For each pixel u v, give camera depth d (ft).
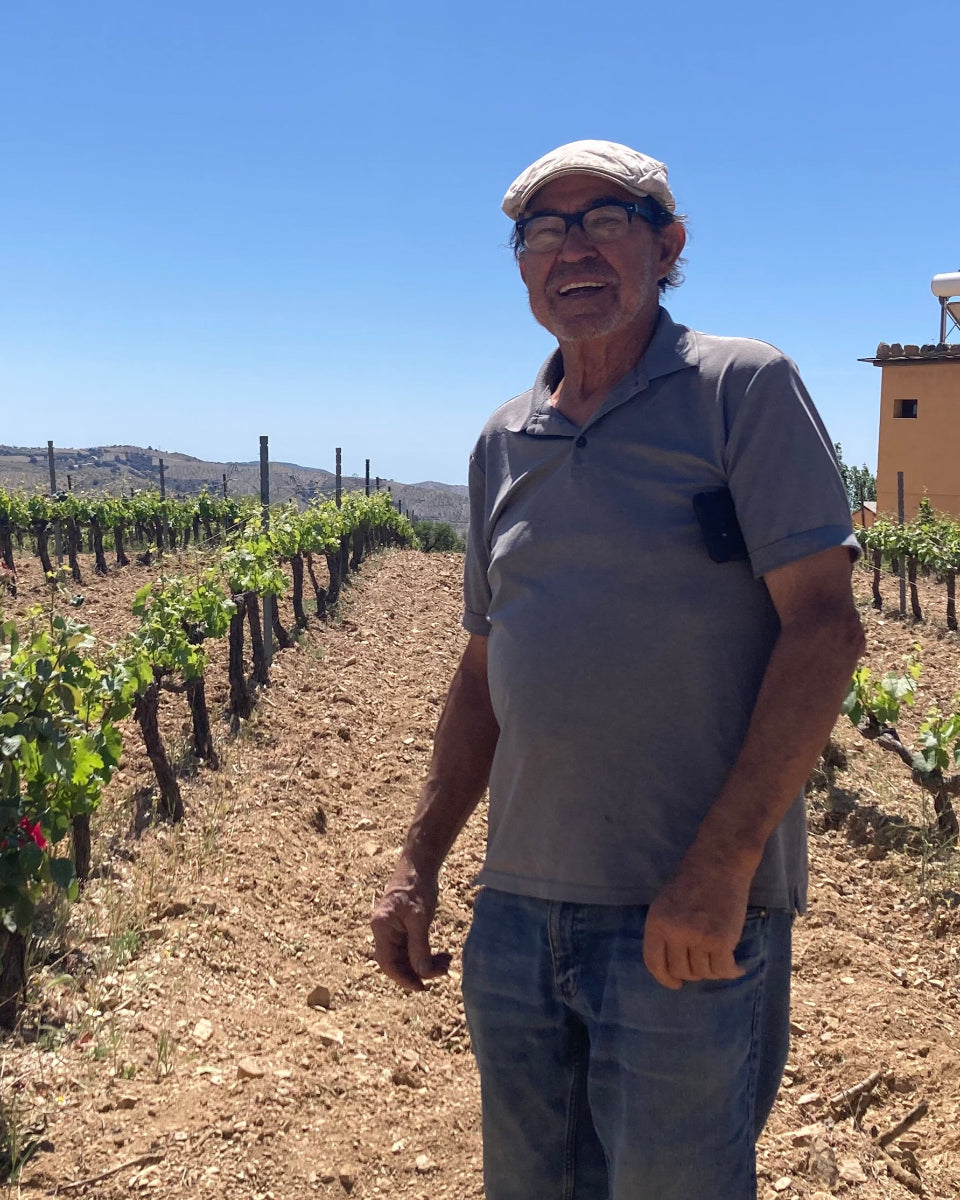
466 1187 10.16
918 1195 10.46
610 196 5.96
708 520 5.48
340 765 23.04
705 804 5.52
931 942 16.85
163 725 23.56
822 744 5.08
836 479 5.40
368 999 13.89
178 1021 12.33
